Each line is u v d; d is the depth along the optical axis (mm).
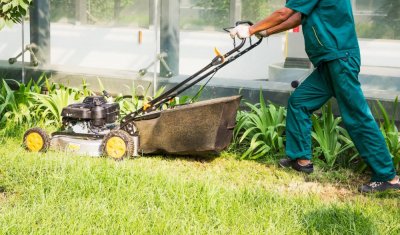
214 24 8805
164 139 7840
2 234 6172
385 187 7238
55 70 9414
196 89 8883
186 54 8945
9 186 6996
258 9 8625
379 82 8391
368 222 6449
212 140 7723
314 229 6359
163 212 6523
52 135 7988
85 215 6445
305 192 7211
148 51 9047
